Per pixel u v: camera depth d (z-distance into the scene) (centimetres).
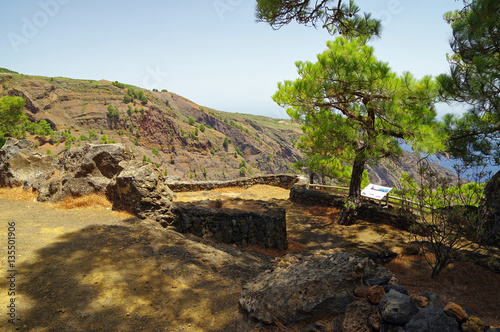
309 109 1414
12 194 1138
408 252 1066
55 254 664
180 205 1076
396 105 1160
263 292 495
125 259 665
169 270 633
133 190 941
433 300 398
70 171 1170
